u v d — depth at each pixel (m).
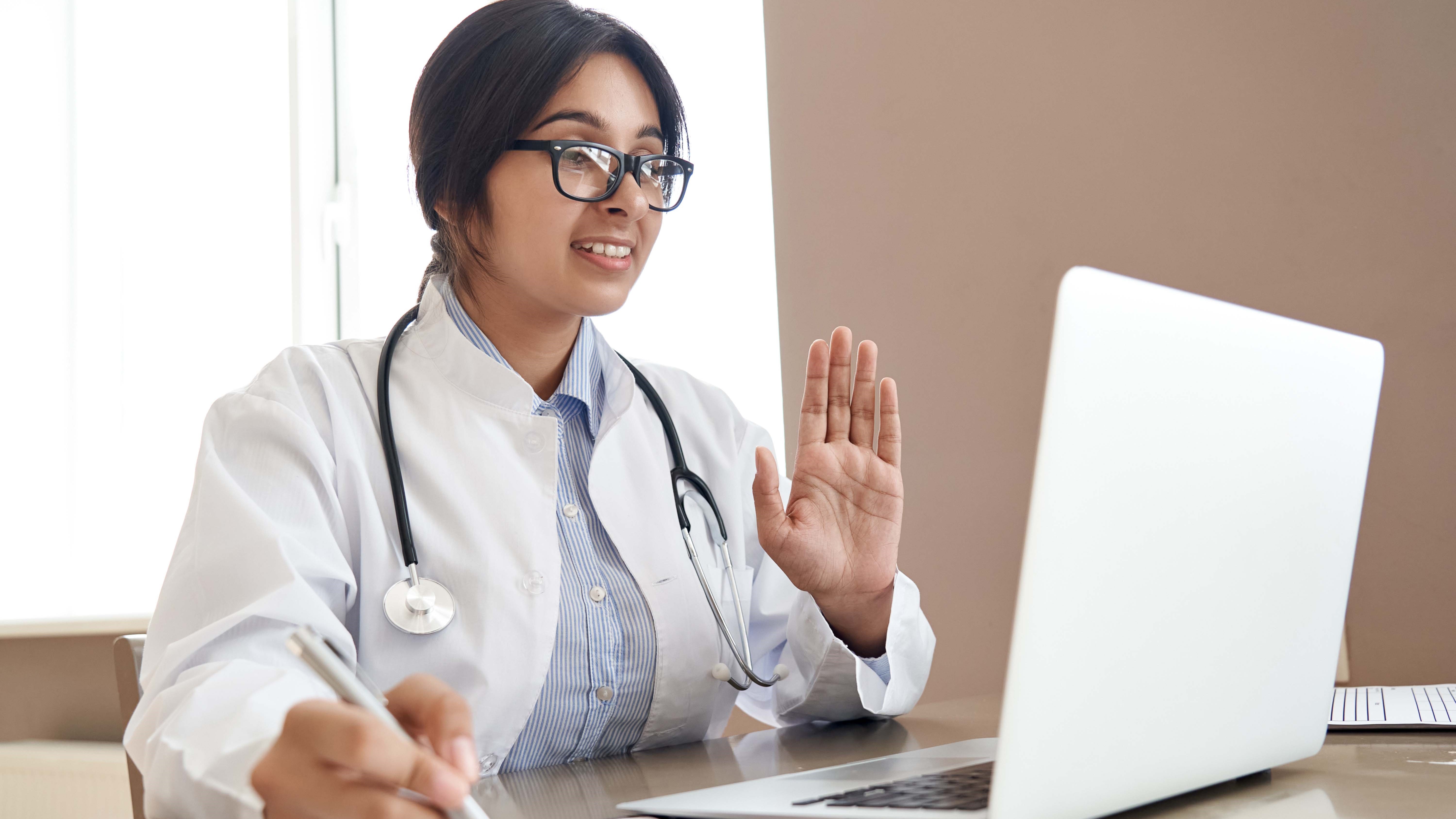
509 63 0.94
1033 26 1.67
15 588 2.77
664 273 2.19
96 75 2.89
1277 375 0.54
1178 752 0.50
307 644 0.44
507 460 0.95
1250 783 0.60
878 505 0.95
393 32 2.73
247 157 2.79
